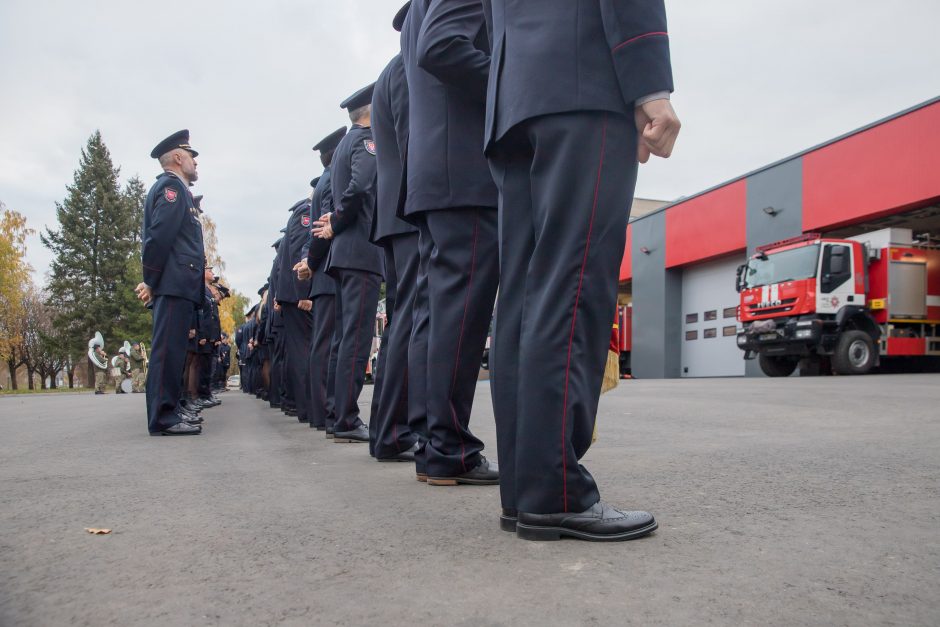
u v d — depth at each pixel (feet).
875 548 5.26
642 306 79.15
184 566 5.05
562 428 5.51
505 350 5.97
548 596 4.27
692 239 71.67
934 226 58.65
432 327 8.59
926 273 47.09
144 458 11.44
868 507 6.64
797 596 4.24
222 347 62.03
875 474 8.39
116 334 146.00
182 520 6.59
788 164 60.29
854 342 44.86
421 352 9.17
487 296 8.57
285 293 20.04
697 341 73.31
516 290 5.94
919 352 46.80
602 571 4.75
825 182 56.75
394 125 10.11
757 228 63.36
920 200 49.11
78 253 154.10
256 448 12.99
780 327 46.68
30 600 4.35
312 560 5.15
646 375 78.18
